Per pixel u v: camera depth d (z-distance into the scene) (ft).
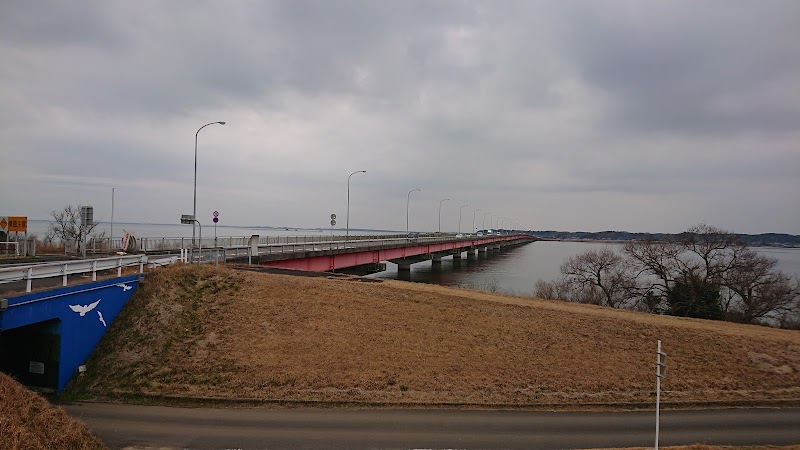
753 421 62.95
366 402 63.52
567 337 86.89
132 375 67.05
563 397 67.92
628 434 56.85
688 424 61.05
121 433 52.65
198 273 92.27
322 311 86.28
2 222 115.85
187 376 67.41
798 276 299.99
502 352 79.66
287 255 135.85
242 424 56.03
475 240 412.57
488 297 106.83
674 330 93.66
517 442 53.36
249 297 87.92
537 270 327.47
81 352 68.59
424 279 256.52
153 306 80.53
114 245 144.97
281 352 73.61
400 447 51.03
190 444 50.29
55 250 139.74
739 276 157.58
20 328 65.98
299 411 60.54
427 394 66.39
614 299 179.93
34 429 44.19
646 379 74.95
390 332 82.17
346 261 177.27
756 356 84.48
